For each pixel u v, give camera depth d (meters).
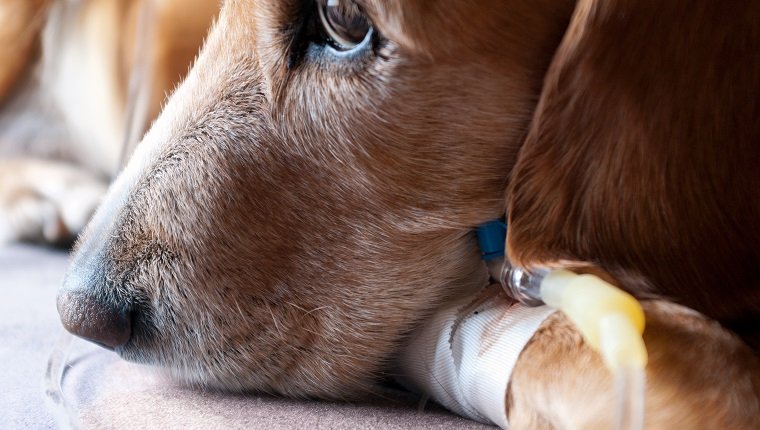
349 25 0.41
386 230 0.42
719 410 0.37
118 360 0.46
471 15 0.40
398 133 0.41
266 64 0.42
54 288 0.56
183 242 0.42
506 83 0.41
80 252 0.43
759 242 0.39
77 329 0.42
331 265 0.42
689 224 0.39
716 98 0.39
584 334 0.37
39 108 0.80
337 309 0.42
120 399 0.43
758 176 0.39
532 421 0.39
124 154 0.61
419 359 0.42
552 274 0.38
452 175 0.41
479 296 0.42
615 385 0.37
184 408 0.42
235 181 0.42
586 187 0.39
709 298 0.39
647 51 0.39
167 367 0.43
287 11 0.41
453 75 0.40
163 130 0.44
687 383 0.37
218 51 0.44
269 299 0.42
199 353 0.42
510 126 0.41
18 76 0.80
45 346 0.48
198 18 0.60
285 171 0.42
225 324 0.42
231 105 0.43
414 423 0.41
